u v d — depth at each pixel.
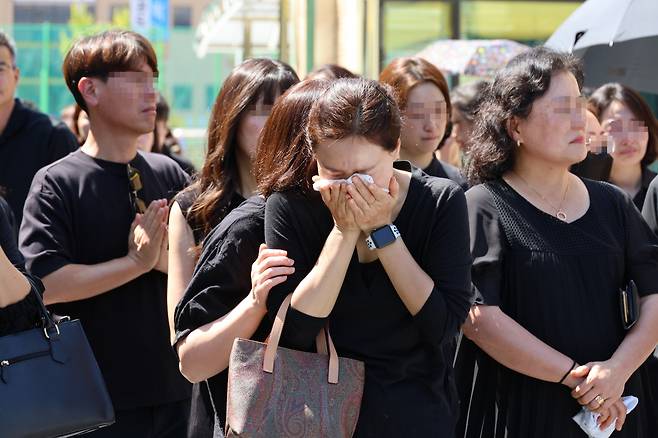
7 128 7.68
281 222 4.29
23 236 5.97
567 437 5.02
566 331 5.00
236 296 4.48
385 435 4.15
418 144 7.19
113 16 41.25
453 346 4.98
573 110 5.08
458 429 5.37
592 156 6.89
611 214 5.22
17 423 4.88
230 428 4.04
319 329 4.16
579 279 5.04
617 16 7.75
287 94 4.45
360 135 3.95
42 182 6.06
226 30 19.98
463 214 4.32
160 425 6.18
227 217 4.55
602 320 5.05
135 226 5.95
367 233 4.12
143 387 6.02
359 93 4.02
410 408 4.19
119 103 6.09
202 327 4.45
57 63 21.81
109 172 6.18
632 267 5.20
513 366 4.98
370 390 4.19
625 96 7.81
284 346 4.22
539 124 5.11
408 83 7.14
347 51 13.55
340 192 3.99
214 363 4.36
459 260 4.27
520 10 14.23
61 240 5.95
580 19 8.22
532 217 5.13
